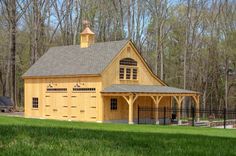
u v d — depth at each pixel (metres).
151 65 72.25
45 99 44.72
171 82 74.50
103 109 39.66
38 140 10.77
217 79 71.56
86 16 64.94
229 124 44.78
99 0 65.94
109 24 66.06
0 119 29.83
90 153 8.86
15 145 9.72
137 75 42.84
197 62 70.50
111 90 39.41
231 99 72.75
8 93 69.88
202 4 66.75
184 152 9.65
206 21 67.56
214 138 14.14
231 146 11.30
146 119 42.59
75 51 46.00
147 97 43.22
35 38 60.50
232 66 68.44
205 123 42.84
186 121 44.38
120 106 40.94
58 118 43.19
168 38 73.50
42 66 46.53
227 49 65.44
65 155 8.54
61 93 43.16
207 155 9.37
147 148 10.09
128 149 9.64
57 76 43.22
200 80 70.94
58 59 46.28
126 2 64.62
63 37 65.81
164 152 9.47
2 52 73.50
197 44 69.50
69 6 65.44
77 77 41.69
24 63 76.56
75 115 41.72
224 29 65.75
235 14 64.88
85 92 41.03
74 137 11.77
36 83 45.84
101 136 12.38
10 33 61.44
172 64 74.56
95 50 43.78
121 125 28.64
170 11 70.31
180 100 43.22
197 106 44.28
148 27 69.19
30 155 8.48
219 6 65.88
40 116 45.06
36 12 62.09
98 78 39.97
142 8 65.56
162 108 43.56
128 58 42.16
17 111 55.44
